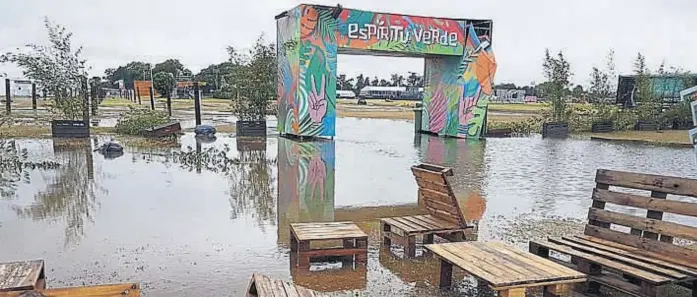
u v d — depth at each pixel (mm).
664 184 5012
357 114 39062
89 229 6891
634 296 4434
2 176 10953
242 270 5383
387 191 10125
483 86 21984
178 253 5910
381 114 39312
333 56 19875
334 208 8562
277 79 21844
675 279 4258
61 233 6695
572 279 4230
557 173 12719
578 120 27578
